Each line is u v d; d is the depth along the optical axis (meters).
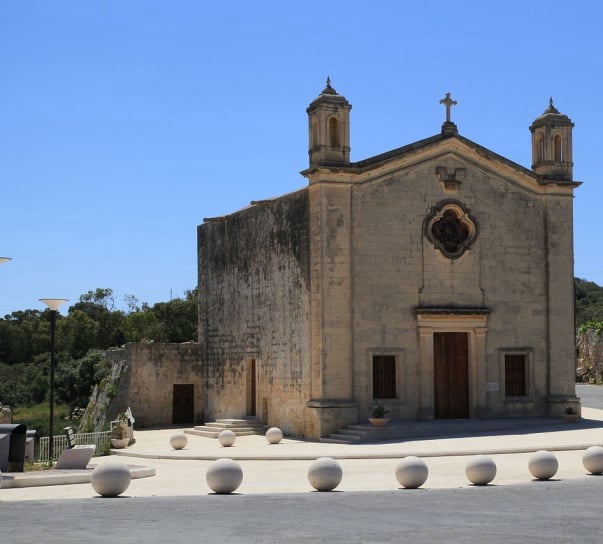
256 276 45.69
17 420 82.06
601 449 26.09
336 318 39.22
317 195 39.53
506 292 42.16
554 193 43.19
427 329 40.44
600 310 119.31
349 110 40.00
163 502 20.75
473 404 41.12
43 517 18.44
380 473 27.22
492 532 16.19
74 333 103.06
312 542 15.28
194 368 52.91
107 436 42.38
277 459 32.12
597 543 15.12
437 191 41.28
